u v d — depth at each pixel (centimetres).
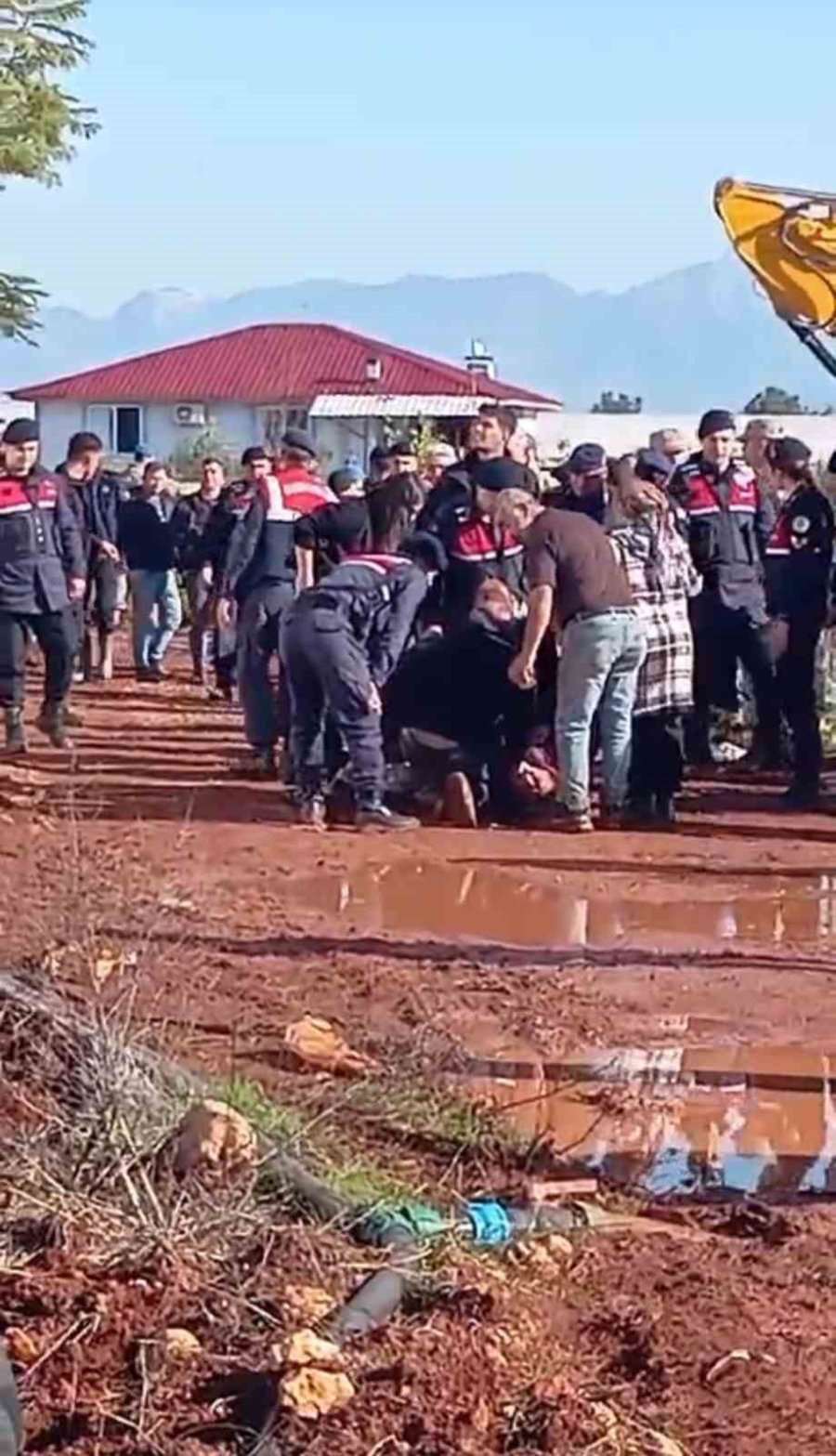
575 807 1296
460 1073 805
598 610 1277
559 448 3631
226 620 2069
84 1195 607
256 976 911
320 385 6950
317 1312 558
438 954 977
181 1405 516
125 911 919
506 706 1327
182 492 3259
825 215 1407
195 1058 756
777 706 1497
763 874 1187
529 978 941
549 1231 646
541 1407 525
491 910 1079
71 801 1136
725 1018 892
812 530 1378
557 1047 844
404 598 1285
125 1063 664
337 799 1323
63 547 1631
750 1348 577
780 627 1383
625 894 1127
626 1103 781
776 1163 731
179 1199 603
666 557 1320
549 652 1322
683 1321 591
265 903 1067
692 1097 792
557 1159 724
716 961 984
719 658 1480
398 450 1557
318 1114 712
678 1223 674
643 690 1313
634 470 1331
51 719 1645
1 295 2489
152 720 1895
